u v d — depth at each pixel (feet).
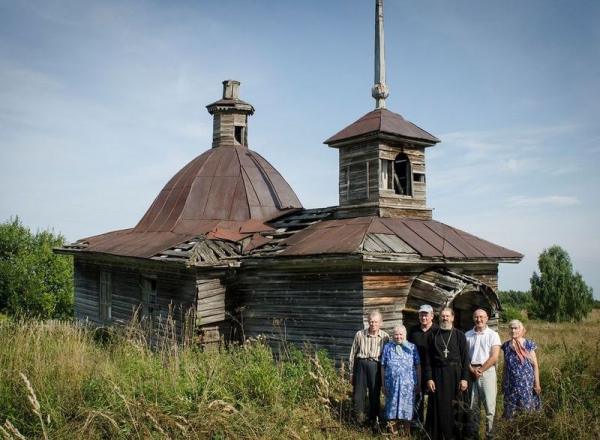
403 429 27.63
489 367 27.07
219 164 58.44
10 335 34.78
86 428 24.20
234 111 62.44
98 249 57.36
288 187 59.93
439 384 26.55
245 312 45.80
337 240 40.96
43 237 108.58
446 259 42.32
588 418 26.81
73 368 29.58
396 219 46.16
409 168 49.14
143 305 52.16
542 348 52.44
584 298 122.62
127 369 30.78
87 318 57.06
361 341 29.32
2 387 27.37
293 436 26.12
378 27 52.03
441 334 27.09
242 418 26.07
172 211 56.13
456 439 26.94
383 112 49.32
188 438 24.06
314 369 36.63
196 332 43.78
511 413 27.25
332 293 40.29
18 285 100.01
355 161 48.42
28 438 23.75
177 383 28.37
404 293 40.68
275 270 44.04
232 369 32.30
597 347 36.06
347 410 30.53
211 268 44.78
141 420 24.76
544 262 125.49
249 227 50.88
